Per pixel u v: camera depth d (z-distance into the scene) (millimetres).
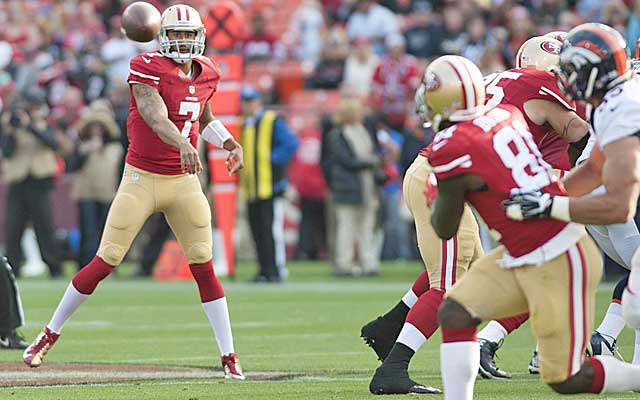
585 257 15789
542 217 15570
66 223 60312
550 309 15680
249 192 49719
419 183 21109
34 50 70688
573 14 63719
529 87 21297
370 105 61750
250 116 49469
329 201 55250
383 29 69750
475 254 21531
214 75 23094
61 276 54219
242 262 63781
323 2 78125
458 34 63594
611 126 15719
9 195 53562
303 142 62719
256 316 36812
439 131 16750
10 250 53969
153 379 23109
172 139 21766
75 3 77500
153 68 22234
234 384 22359
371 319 35750
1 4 74250
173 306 40594
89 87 64875
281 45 71375
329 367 25078
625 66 16078
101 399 20297
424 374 23984
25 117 52844
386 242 61781
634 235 22703
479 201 16078
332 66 66438
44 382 22609
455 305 16078
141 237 57188
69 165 56719
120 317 36812
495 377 22875
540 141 21703
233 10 46594
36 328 33406
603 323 22938
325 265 61875
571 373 15914
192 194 23047
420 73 61344
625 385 16297
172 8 22375
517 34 56938
